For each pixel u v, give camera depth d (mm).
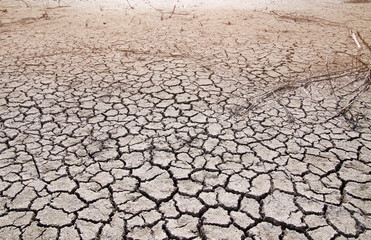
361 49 5688
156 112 3449
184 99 3732
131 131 3100
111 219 2115
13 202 2234
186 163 2646
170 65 4812
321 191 2355
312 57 5246
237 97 3779
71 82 4176
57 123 3217
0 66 4672
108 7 9555
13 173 2512
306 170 2566
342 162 2662
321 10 9922
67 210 2178
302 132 3078
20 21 7605
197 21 7875
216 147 2854
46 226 2057
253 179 2469
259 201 2264
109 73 4492
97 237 1986
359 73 4461
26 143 2891
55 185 2395
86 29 6949
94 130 3109
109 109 3506
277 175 2514
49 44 5828
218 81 4230
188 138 2988
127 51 5465
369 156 2734
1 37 6207
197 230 2043
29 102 3619
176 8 9578
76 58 5102
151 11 9047
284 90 3943
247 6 10258
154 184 2420
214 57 5195
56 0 10312
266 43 6031
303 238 1988
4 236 1980
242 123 3232
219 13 8969
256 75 4449
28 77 4301
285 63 4941
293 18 8453
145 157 2723
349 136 3020
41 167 2582
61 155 2734
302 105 3588
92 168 2582
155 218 2127
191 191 2352
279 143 2910
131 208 2203
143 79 4281
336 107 3549
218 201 2264
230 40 6215
